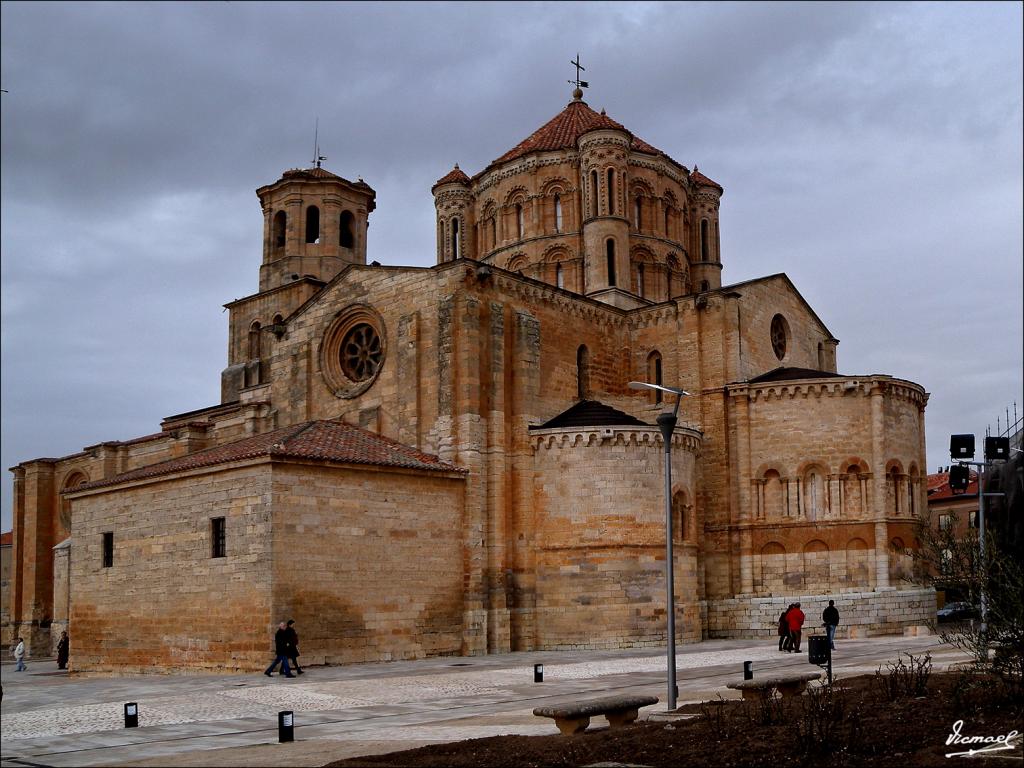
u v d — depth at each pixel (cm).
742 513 5444
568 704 2303
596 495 4969
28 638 8162
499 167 7050
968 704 2181
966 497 8244
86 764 2058
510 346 5244
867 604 5150
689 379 5747
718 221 7500
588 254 6378
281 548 4181
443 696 3161
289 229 7406
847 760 1784
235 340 7662
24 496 8606
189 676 4112
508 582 4981
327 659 4259
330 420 5591
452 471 4872
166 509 4691
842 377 5428
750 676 3266
